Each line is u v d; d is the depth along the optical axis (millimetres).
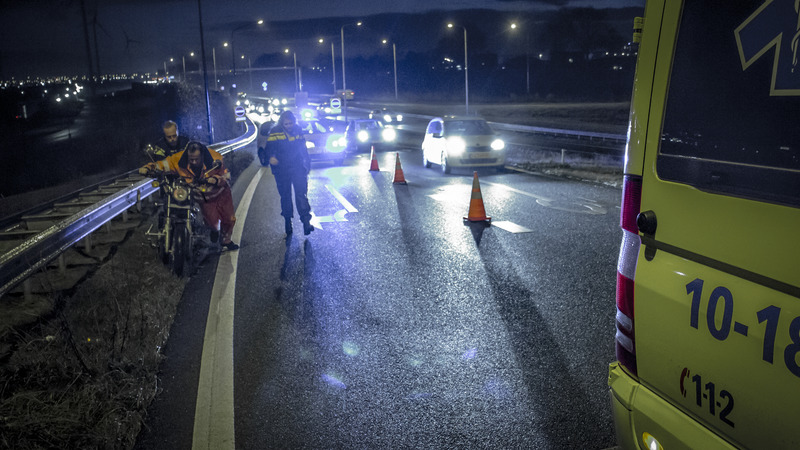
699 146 2148
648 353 2418
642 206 2441
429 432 3836
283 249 9000
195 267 8031
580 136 36062
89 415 3812
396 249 8805
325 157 22766
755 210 1920
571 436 3746
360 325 5766
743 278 1976
